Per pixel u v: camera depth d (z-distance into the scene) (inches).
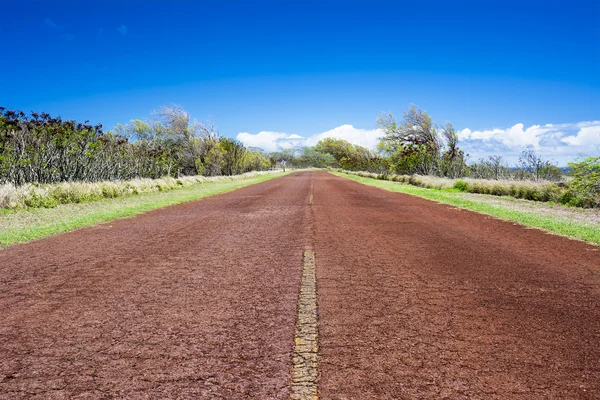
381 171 1702.8
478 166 1027.3
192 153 1493.6
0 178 649.0
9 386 101.2
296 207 536.7
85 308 157.8
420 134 1218.6
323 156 5684.1
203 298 168.7
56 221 396.8
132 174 1009.5
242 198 690.8
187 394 96.9
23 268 220.5
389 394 95.7
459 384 100.0
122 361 114.0
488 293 172.9
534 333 131.0
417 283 188.2
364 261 232.7
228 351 119.5
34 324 141.8
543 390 97.2
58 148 761.0
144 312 152.9
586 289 178.2
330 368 108.8
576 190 544.1
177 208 534.6
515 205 538.0
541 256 243.8
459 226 364.2
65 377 105.5
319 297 168.9
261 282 191.3
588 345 122.0
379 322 141.1
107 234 329.4
